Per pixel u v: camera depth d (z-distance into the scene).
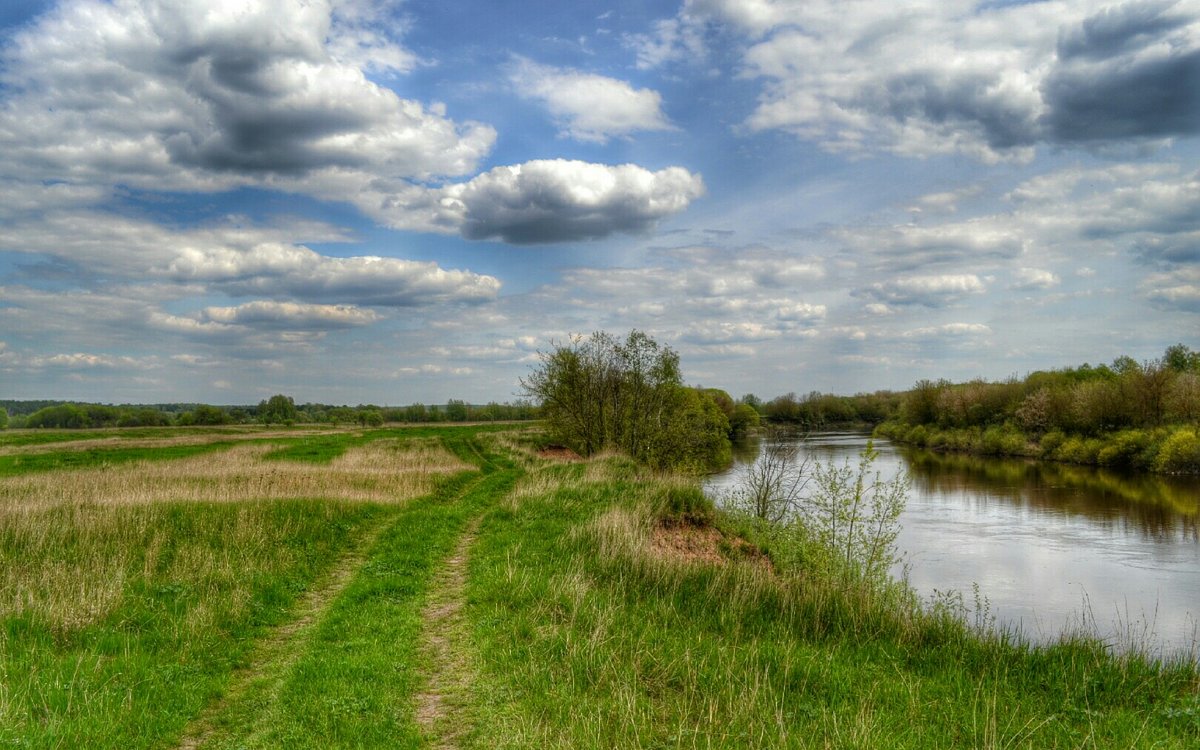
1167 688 10.37
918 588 25.02
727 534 21.78
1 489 25.20
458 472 33.94
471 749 7.77
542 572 14.16
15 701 8.49
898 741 7.80
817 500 21.02
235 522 18.86
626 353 45.69
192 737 8.45
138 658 10.32
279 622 12.79
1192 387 61.50
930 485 51.97
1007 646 11.95
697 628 11.74
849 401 132.25
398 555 16.91
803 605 13.34
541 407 49.12
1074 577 26.59
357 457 40.62
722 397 95.88
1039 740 8.22
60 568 14.18
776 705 8.59
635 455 43.47
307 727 8.29
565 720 8.14
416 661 10.49
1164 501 42.72
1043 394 75.38
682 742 7.67
